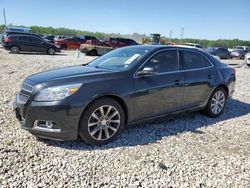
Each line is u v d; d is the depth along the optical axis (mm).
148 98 4809
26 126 4180
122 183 3365
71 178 3395
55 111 3955
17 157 3783
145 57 4914
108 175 3510
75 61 17031
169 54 5297
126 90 4492
